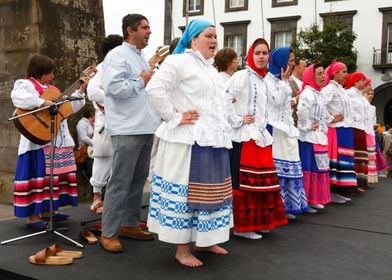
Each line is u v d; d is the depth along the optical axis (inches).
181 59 123.0
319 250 141.8
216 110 124.4
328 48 714.8
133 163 136.5
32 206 160.9
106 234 136.3
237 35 853.2
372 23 737.6
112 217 135.6
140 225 157.0
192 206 118.8
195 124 121.1
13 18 227.5
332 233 162.2
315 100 196.1
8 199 222.1
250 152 151.8
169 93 123.4
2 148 235.9
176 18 905.5
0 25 231.5
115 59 134.3
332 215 191.9
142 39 141.7
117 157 134.8
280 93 169.9
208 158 120.9
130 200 147.6
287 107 175.9
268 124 168.7
